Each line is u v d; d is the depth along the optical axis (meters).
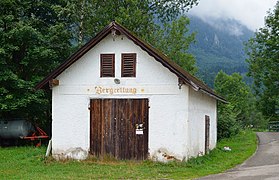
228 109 36.59
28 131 28.98
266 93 57.34
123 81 20.19
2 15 29.08
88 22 36.53
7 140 29.31
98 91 20.44
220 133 35.25
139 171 17.47
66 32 30.64
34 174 17.06
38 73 30.67
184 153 19.27
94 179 15.84
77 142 20.59
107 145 20.27
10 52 28.56
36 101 28.41
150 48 19.41
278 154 24.70
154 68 19.84
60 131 20.75
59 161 20.25
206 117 24.31
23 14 31.16
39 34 28.72
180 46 41.00
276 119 59.69
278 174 16.77
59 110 20.80
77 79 20.69
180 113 19.41
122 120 20.16
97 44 20.48
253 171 17.86
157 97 19.73
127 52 20.19
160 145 19.56
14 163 20.22
